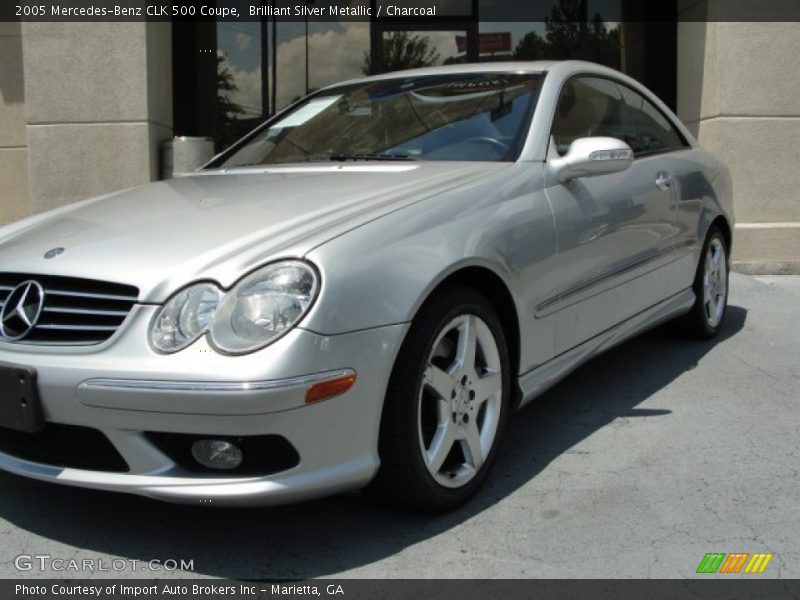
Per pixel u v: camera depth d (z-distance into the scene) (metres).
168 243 2.62
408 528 2.74
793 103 7.11
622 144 3.38
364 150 3.66
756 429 3.57
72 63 6.92
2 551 2.63
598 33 9.54
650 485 3.04
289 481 2.37
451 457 2.91
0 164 8.34
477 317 2.87
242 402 2.25
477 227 2.88
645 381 4.25
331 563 2.54
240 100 9.48
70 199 7.04
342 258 2.45
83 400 2.38
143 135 6.96
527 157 3.30
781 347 4.83
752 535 2.67
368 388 2.45
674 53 8.93
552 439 3.50
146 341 2.37
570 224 3.32
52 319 2.55
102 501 2.97
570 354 3.45
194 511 2.89
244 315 2.33
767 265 7.20
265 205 2.90
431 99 3.85
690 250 4.52
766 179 7.18
